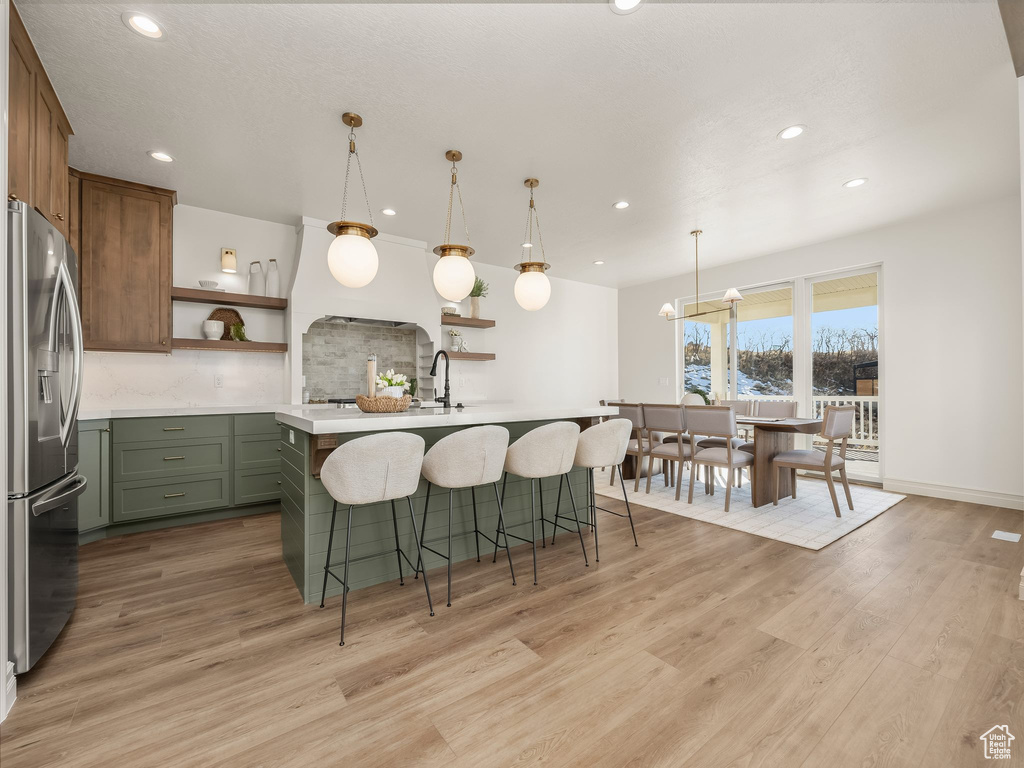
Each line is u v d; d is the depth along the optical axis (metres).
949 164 3.38
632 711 1.53
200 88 2.46
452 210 4.21
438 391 5.05
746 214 4.36
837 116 2.77
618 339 7.59
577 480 3.45
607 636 1.99
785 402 4.95
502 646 1.92
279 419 2.83
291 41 2.13
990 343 4.10
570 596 2.37
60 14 1.95
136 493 3.34
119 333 3.49
